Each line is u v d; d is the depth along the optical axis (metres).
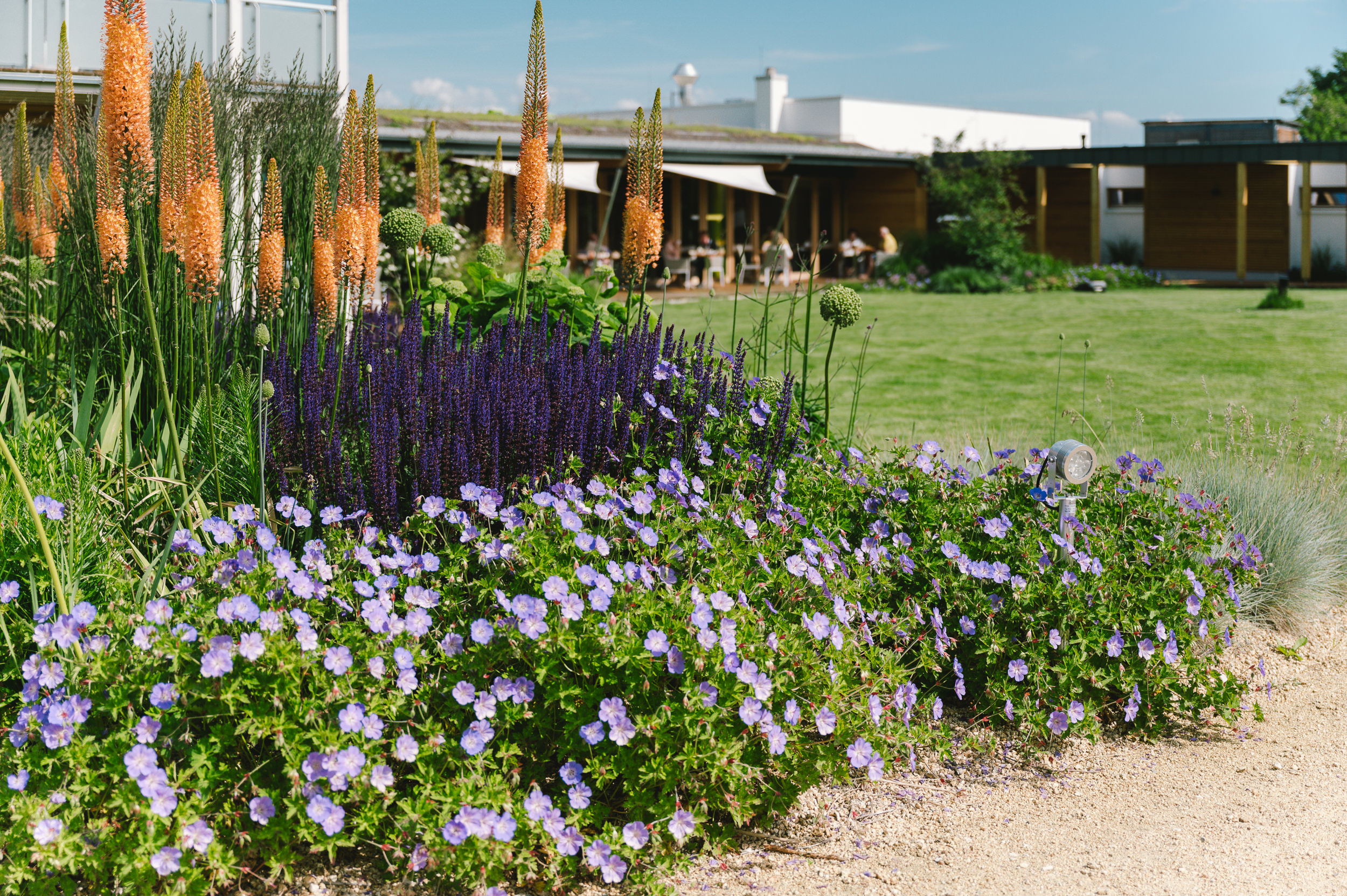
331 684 2.73
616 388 4.04
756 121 36.59
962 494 4.21
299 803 2.57
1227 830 3.13
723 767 2.80
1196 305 20.08
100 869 2.46
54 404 4.16
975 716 3.80
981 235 25.61
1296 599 4.91
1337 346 13.92
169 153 3.64
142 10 3.53
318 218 4.44
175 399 3.93
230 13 8.55
